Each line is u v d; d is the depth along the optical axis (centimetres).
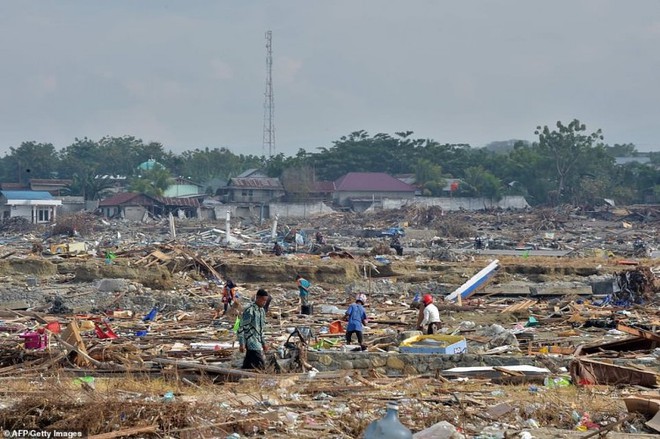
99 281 9031
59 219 19825
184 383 3334
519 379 3441
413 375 3572
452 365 3709
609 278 9062
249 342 3619
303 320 6338
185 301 7712
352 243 16275
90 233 18812
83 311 7262
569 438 2484
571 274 10612
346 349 4297
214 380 3466
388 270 10488
